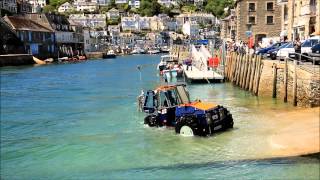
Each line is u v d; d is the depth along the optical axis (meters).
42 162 22.17
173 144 23.53
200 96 40.00
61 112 36.66
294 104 31.61
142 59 144.88
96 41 179.12
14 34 117.25
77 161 22.03
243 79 43.31
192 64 64.19
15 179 19.73
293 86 31.81
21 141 26.58
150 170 19.83
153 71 81.75
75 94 49.22
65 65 110.00
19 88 57.38
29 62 114.19
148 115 28.44
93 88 55.28
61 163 21.86
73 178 19.53
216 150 22.02
